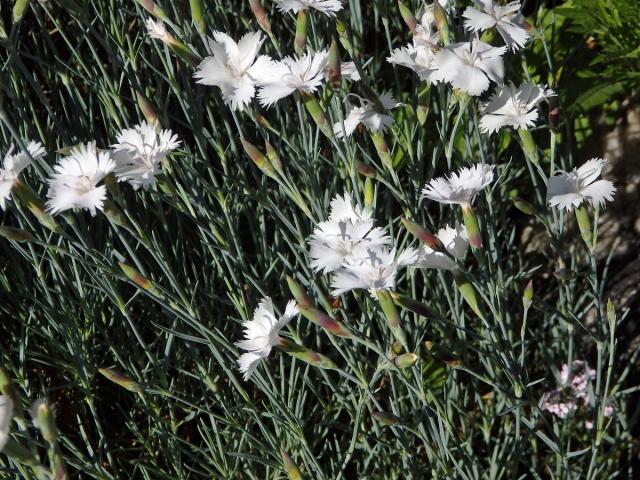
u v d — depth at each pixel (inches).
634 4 36.6
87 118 36.9
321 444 36.3
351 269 29.4
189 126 34.7
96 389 35.6
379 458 34.3
